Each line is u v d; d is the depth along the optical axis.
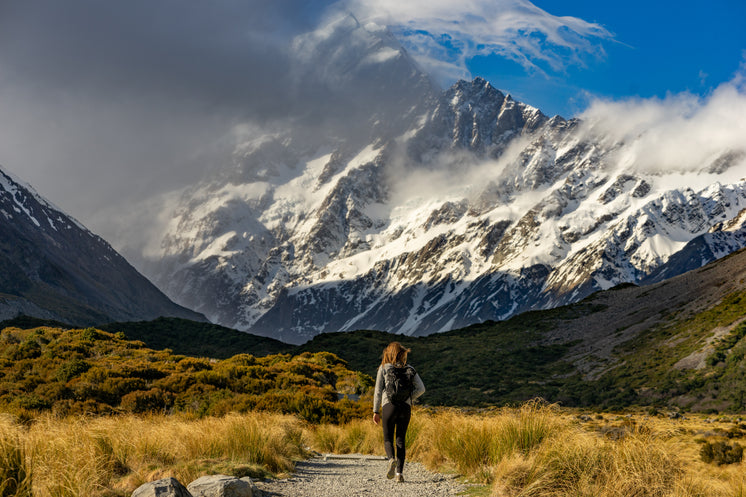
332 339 126.81
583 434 9.29
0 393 31.86
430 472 11.49
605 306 132.38
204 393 33.59
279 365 52.16
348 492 9.02
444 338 131.25
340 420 26.03
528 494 7.79
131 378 34.19
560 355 109.38
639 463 7.87
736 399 69.31
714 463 19.22
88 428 10.46
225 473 9.91
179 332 118.62
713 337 88.50
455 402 84.69
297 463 13.84
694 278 123.56
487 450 10.82
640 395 80.81
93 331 54.88
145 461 10.45
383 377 9.63
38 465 7.21
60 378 36.41
